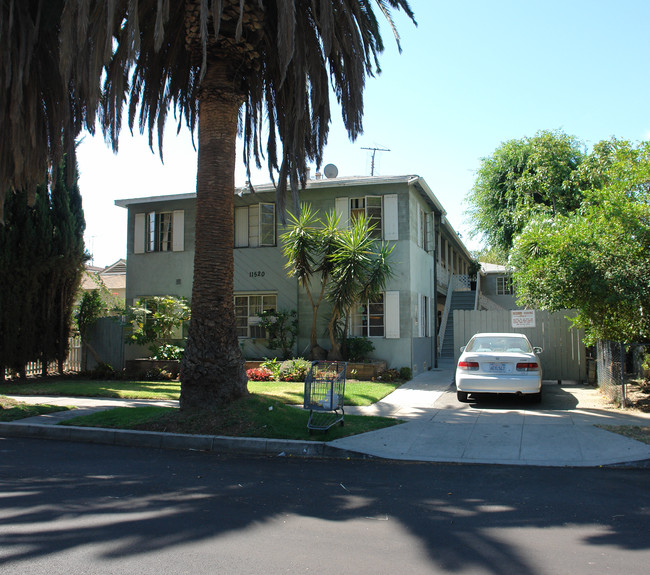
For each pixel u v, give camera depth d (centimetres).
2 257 1565
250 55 1010
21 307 1642
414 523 484
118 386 1527
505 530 465
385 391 1311
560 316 1443
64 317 1811
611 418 937
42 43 1108
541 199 2389
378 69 1158
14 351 1627
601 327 1088
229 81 1005
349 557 406
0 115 1017
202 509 521
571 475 657
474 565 391
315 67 1051
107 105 1091
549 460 719
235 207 1956
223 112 1004
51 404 1176
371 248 1723
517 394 1162
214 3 872
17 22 1012
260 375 1580
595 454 734
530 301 1552
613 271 988
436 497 568
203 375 942
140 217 2086
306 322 1822
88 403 1230
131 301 2069
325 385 883
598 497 564
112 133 982
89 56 934
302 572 379
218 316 956
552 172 2231
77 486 607
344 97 1123
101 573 375
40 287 1708
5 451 812
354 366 1594
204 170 991
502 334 1233
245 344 1889
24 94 1097
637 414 968
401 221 1759
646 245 999
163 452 805
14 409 1075
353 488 604
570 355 1434
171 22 1094
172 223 2053
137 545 427
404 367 1645
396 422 933
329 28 916
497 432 859
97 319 1970
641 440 779
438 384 1508
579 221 1177
